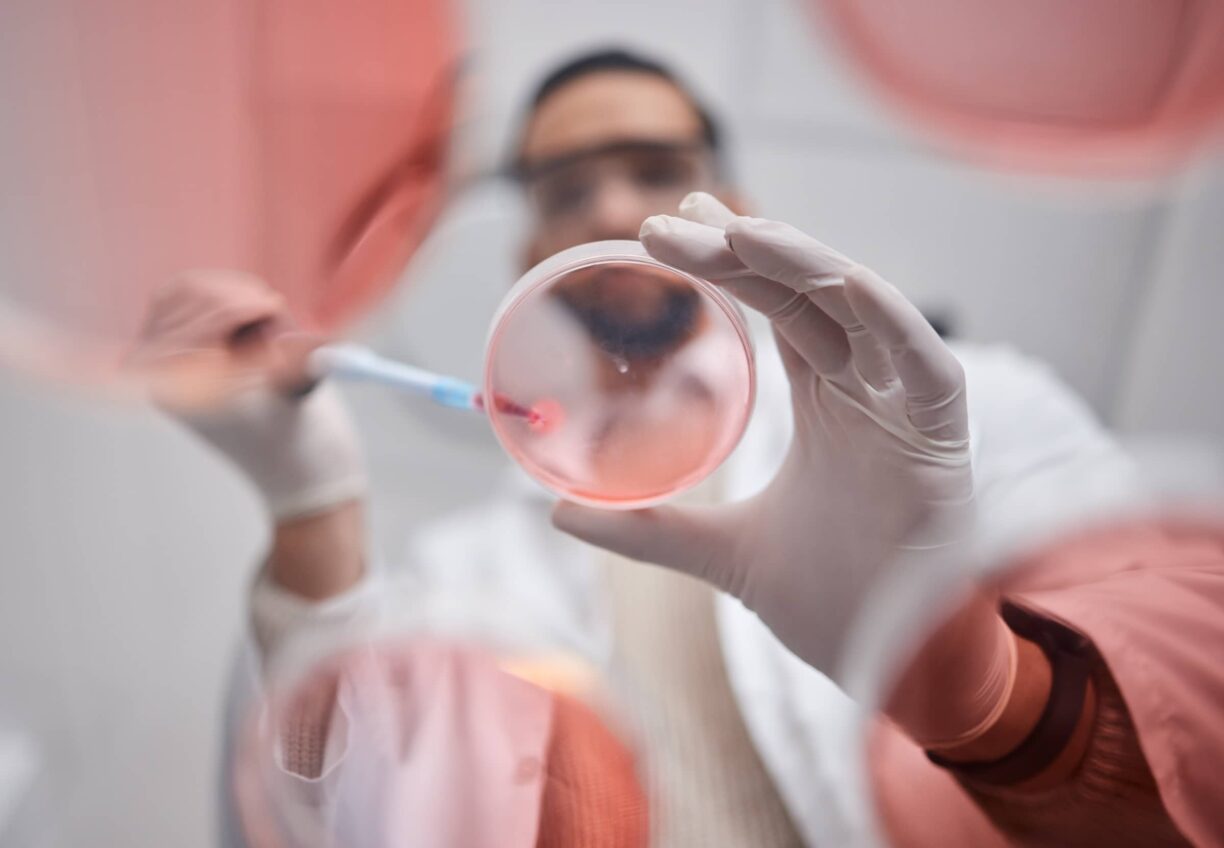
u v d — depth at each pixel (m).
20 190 0.67
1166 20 0.75
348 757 0.68
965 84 0.83
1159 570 0.61
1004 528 0.62
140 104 0.66
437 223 0.87
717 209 0.61
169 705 1.18
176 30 0.65
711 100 1.16
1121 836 0.58
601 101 1.01
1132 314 1.23
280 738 0.70
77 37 0.64
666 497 0.59
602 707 0.75
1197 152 0.85
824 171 1.19
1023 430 0.93
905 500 0.62
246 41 0.66
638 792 0.69
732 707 0.90
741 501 0.69
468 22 0.80
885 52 0.85
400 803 0.64
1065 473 0.64
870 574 0.63
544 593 1.03
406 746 0.68
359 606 0.84
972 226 1.20
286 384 0.76
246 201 0.70
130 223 0.69
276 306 0.71
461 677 0.75
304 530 0.83
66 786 1.13
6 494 1.11
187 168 0.68
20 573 1.14
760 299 0.58
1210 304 1.19
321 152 0.71
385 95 0.72
